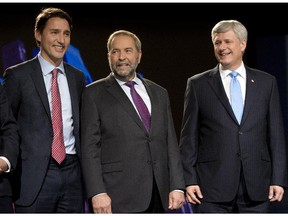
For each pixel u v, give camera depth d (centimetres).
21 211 428
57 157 430
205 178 454
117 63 443
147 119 445
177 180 444
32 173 428
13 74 438
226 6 595
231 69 461
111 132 439
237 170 450
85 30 578
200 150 459
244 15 602
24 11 567
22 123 434
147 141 441
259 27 607
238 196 453
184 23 594
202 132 460
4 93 424
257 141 454
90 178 428
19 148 426
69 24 451
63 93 443
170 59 592
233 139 451
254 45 607
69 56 574
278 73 609
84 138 435
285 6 599
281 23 605
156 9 588
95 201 426
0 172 410
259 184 452
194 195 452
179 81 593
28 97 434
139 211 434
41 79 439
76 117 439
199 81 465
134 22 587
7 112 421
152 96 452
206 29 596
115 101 443
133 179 436
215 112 455
